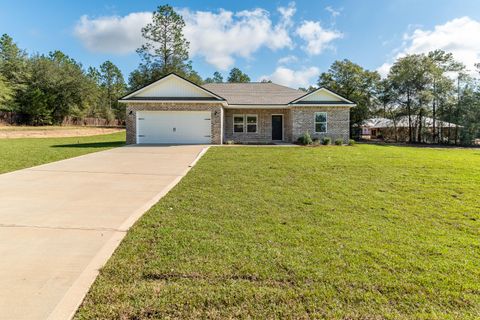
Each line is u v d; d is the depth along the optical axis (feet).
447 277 9.62
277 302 8.21
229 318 7.54
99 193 20.26
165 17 128.77
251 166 32.30
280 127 71.67
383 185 23.72
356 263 10.52
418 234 13.46
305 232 13.47
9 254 10.81
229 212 16.29
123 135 105.50
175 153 43.68
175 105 59.57
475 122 90.38
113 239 12.32
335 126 66.39
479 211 17.08
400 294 8.69
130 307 7.86
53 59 176.45
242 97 72.49
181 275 9.53
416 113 100.07
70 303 8.00
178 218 15.11
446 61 95.61
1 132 96.58
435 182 24.99
